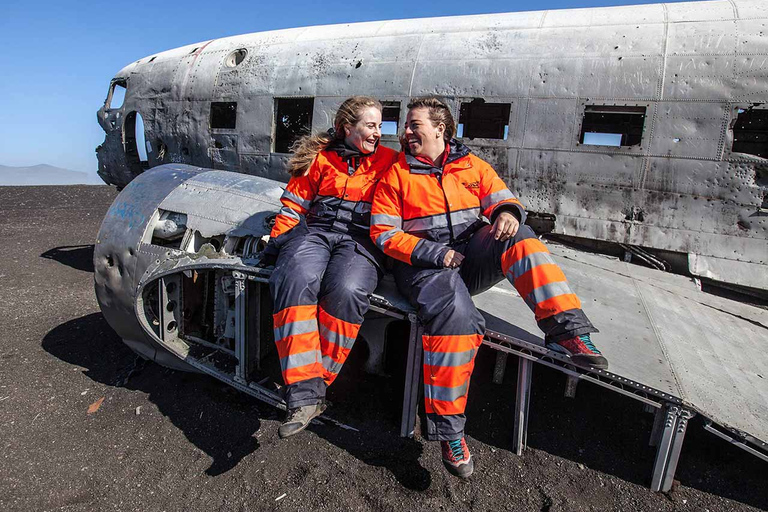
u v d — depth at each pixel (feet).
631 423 8.55
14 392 9.63
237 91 16.60
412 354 7.46
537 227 13.61
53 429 8.47
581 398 9.19
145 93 18.89
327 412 8.79
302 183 7.93
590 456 7.80
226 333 8.96
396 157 7.82
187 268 8.58
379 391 9.37
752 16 11.69
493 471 7.43
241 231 9.26
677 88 11.64
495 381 9.21
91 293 16.71
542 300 6.23
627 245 12.69
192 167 11.33
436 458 7.67
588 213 12.78
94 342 12.09
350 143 7.72
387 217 7.02
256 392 8.31
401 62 14.47
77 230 31.48
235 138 16.74
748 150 14.42
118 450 7.95
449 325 6.29
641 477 7.36
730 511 6.77
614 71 12.21
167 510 6.69
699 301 10.97
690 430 8.60
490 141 13.48
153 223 9.84
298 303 6.59
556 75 12.73
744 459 7.87
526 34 13.55
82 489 7.07
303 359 6.43
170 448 7.98
